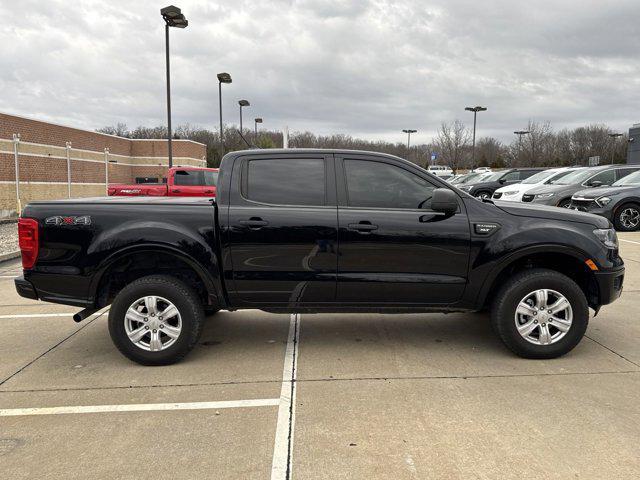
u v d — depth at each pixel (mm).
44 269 4035
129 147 33500
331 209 4102
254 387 3680
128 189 12617
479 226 4066
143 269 4348
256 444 2904
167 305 4090
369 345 4582
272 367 4066
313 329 5082
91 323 5406
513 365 4047
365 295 4148
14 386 3746
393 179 4176
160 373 3969
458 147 46562
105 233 3990
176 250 3979
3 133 19297
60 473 2641
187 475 2613
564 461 2688
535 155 47031
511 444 2863
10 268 8977
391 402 3404
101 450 2857
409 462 2699
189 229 4035
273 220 4051
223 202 4113
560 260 4430
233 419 3199
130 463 2725
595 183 12648
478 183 20141
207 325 5250
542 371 3910
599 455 2740
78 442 2945
